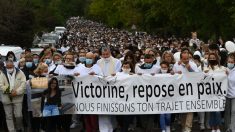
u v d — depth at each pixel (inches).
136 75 499.2
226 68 511.2
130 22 3034.0
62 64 539.2
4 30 2005.4
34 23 2345.0
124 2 2920.8
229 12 1267.2
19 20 2090.3
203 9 1360.7
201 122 527.5
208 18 1359.5
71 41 2503.7
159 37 2421.3
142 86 500.4
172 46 911.7
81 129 538.3
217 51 594.9
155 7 2201.0
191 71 509.7
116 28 5083.7
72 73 514.0
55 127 498.3
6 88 500.7
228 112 515.2
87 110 499.5
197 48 770.2
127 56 515.2
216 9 1344.7
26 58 554.6
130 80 498.9
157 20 2278.5
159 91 501.4
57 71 518.6
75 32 4702.3
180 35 2285.9
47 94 478.3
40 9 3988.7
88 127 508.7
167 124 508.4
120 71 515.8
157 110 502.6
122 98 499.2
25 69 552.7
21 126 516.1
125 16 3331.7
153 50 621.9
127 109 500.1
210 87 507.2
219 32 1363.2
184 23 1617.9
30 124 531.8
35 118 518.3
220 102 508.7
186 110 505.7
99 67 508.1
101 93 498.6
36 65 601.3
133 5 2512.3
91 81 498.0
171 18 1542.8
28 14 2150.6
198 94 506.3
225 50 657.0
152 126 524.7
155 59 554.6
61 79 495.8
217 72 506.9
